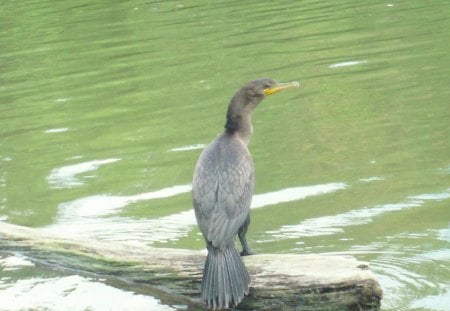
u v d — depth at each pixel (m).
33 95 18.88
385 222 11.51
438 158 13.48
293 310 8.93
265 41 21.31
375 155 13.85
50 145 15.66
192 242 11.42
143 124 16.31
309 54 19.81
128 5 27.55
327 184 12.88
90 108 17.61
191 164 14.13
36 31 25.11
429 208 11.82
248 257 9.32
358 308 8.84
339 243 10.99
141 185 13.48
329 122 15.48
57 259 10.47
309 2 25.41
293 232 11.41
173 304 9.58
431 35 20.31
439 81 17.02
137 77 19.39
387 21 22.11
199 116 16.38
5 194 13.53
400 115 15.48
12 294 10.02
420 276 9.99
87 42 23.12
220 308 8.91
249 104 10.20
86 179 13.93
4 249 10.73
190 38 22.33
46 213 12.65
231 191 9.09
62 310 9.58
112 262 10.09
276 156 14.17
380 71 18.08
